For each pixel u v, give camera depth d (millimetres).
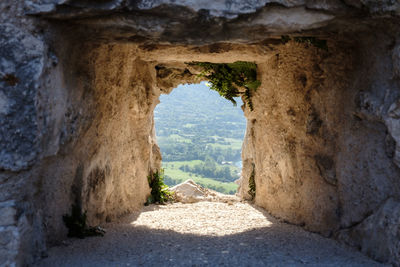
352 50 4637
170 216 7461
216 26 3971
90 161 5355
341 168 4848
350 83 4672
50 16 3480
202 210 8312
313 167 5586
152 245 4738
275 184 7359
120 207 7055
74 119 4449
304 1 3719
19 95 3262
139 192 8562
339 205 4961
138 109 7812
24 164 3285
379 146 4121
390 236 3693
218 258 4023
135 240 5020
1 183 3246
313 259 3938
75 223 4844
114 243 4758
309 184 5730
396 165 3846
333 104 5059
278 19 3920
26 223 3434
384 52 4000
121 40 4520
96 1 3512
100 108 5453
